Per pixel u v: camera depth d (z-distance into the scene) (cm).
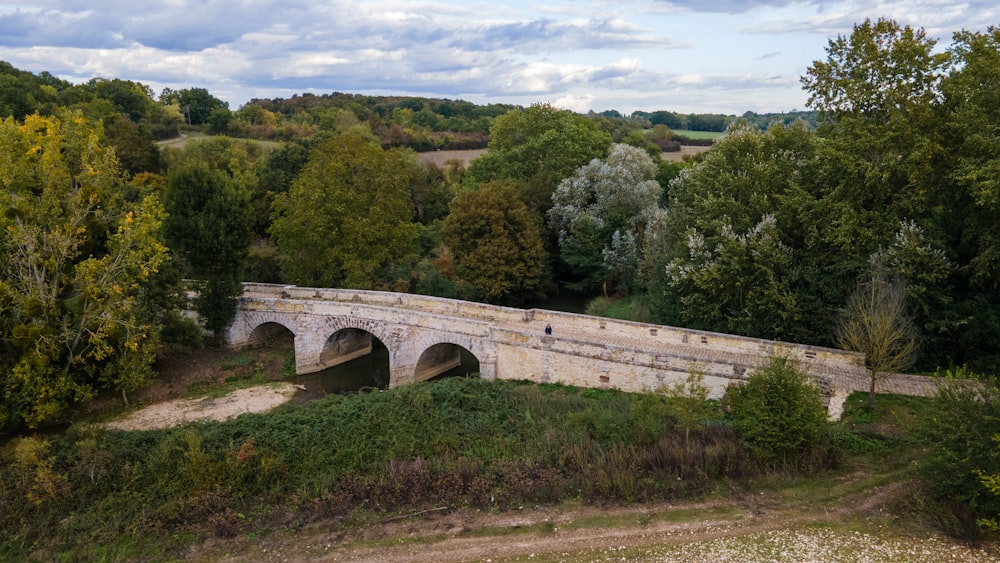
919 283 3306
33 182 3338
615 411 3108
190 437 2803
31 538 2414
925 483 2369
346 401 3431
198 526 2447
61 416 3709
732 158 4356
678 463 2623
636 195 6206
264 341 5025
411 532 2348
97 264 3428
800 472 2566
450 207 6600
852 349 3325
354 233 5231
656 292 4712
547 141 7106
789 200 3841
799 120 4644
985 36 3309
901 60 3544
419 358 4300
